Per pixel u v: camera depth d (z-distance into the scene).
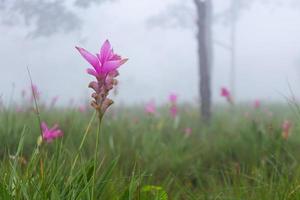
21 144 1.29
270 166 2.17
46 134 1.51
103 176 1.32
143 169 2.14
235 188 1.64
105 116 3.51
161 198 1.42
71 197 1.19
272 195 1.56
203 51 4.84
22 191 1.20
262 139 2.49
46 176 1.21
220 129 3.85
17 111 3.77
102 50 1.05
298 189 1.47
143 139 2.86
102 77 1.03
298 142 2.67
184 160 2.49
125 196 1.30
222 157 2.57
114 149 2.41
